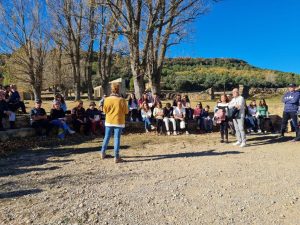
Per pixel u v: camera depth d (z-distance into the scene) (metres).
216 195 5.62
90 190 5.87
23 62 26.78
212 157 8.76
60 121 11.83
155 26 16.58
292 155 9.01
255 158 8.61
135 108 15.20
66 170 7.34
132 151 9.67
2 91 13.29
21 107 14.29
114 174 6.95
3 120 12.11
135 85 17.36
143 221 4.60
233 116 10.63
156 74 19.27
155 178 6.62
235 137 12.69
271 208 5.09
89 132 12.77
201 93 30.14
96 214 4.80
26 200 5.38
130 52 17.27
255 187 6.07
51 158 8.70
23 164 8.04
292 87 11.74
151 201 5.33
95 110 13.07
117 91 8.24
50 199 5.41
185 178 6.62
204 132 14.06
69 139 11.61
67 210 4.94
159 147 10.38
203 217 4.74
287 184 6.27
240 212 4.93
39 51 27.50
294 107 11.73
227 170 7.28
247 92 32.62
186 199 5.42
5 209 4.99
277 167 7.59
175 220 4.64
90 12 21.86
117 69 42.25
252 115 14.62
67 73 39.28
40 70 27.67
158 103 13.75
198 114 14.26
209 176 6.77
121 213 4.86
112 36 17.11
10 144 10.29
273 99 28.17
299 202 5.34
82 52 32.19
